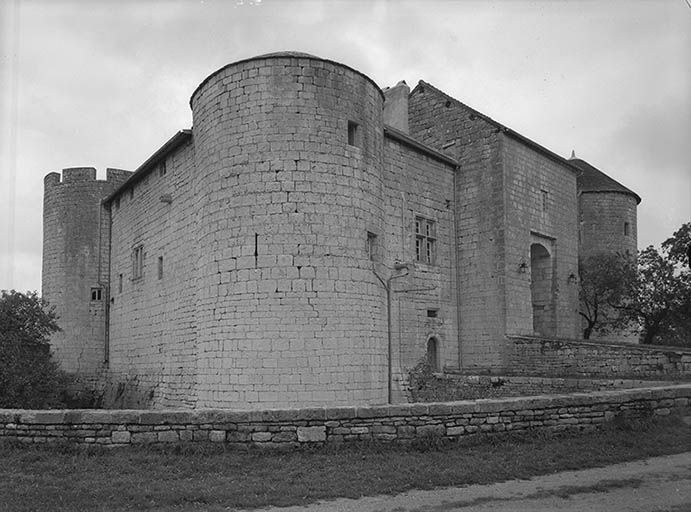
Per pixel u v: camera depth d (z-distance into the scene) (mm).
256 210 16453
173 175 22969
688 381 16359
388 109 27484
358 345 16594
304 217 16344
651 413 11625
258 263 16250
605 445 10133
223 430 9672
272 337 15930
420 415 10000
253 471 8727
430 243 23734
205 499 7660
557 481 8445
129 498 7660
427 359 22531
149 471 8703
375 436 9836
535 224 25344
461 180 24906
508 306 23219
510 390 19484
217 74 17562
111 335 30062
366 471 8703
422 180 23312
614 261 30125
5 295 25125
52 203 32375
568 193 27953
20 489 7906
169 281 22859
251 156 16688
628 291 28719
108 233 31656
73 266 31172
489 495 7832
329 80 17094
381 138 18734
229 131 17078
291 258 16188
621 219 34406
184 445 9547
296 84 16797
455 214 24828
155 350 23891
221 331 16500
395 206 21891
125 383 26969
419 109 26812
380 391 17328
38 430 9781
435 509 7301
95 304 30859
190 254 21000
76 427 9727
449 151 25422
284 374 15789
